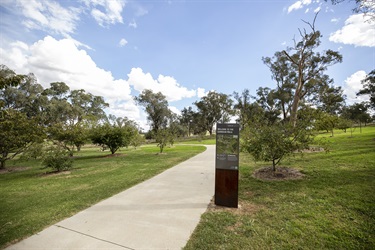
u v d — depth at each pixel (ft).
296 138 17.69
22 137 30.66
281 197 12.84
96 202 13.05
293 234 8.33
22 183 20.06
